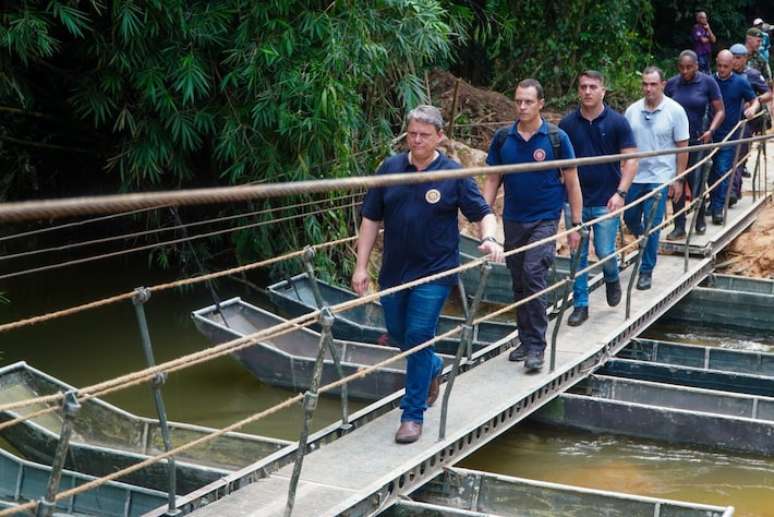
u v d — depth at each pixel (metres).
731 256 11.38
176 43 9.32
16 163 11.06
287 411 7.50
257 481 5.29
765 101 12.13
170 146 9.88
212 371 8.30
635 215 8.97
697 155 10.14
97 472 5.87
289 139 9.88
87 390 3.82
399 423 6.06
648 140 8.80
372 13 9.87
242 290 10.71
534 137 6.69
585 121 7.78
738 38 24.64
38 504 3.73
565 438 6.86
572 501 5.26
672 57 23.39
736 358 8.02
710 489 6.12
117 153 10.90
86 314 9.70
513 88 16.92
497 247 5.36
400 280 5.51
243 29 9.31
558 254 11.39
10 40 8.63
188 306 10.07
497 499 5.45
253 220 10.34
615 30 17.30
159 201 2.23
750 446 6.46
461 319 8.71
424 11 10.12
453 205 5.41
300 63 9.41
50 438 5.96
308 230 10.08
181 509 4.86
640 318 8.45
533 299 6.78
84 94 9.67
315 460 5.54
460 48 17.05
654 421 6.68
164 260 10.38
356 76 9.99
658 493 6.07
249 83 9.28
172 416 7.36
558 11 16.81
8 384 6.54
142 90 9.53
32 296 10.20
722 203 11.26
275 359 7.78
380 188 5.51
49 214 1.98
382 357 7.99
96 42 9.30
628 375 7.75
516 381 6.79
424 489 5.64
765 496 6.04
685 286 9.68
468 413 6.19
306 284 9.53
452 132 13.24
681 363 8.17
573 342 7.73
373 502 5.16
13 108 10.19
